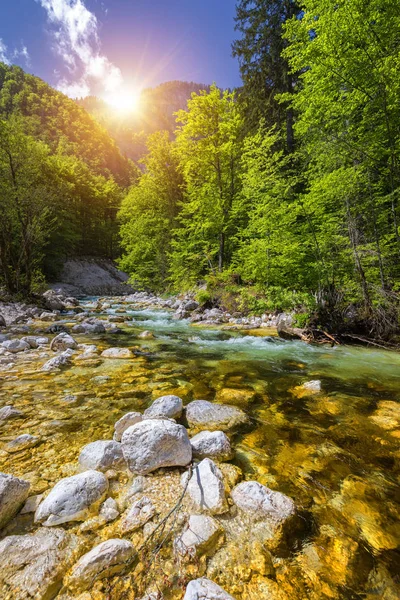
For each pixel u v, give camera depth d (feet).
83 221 141.59
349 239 28.19
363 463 8.14
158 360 19.25
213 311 42.50
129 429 7.80
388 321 23.88
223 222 56.70
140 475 7.26
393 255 26.76
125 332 30.30
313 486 7.18
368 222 28.35
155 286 82.17
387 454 8.57
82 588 4.55
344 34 22.31
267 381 15.26
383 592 4.67
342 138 27.89
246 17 52.70
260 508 6.13
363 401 12.57
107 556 4.89
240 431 9.89
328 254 31.40
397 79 21.43
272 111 54.34
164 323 36.94
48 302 48.93
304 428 10.12
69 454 8.33
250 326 33.55
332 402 12.44
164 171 84.38
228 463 8.09
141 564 4.95
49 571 4.77
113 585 4.61
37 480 7.12
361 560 5.20
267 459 8.31
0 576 4.67
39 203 50.75
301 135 37.01
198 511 6.11
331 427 10.19
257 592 4.59
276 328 32.37
